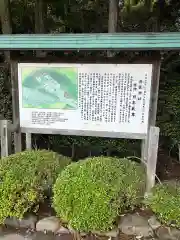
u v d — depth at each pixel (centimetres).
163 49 286
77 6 581
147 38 283
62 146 457
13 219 301
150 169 320
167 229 281
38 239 285
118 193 265
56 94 347
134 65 322
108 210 256
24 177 284
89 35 293
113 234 281
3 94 450
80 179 272
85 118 348
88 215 254
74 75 337
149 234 284
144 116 336
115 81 331
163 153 467
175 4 488
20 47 304
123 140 427
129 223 288
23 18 585
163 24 518
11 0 547
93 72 332
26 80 349
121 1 562
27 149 373
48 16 593
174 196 284
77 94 343
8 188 275
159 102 410
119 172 285
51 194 301
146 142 343
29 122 362
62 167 315
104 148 445
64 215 264
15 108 365
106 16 586
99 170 284
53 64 338
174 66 436
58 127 357
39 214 304
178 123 402
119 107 338
